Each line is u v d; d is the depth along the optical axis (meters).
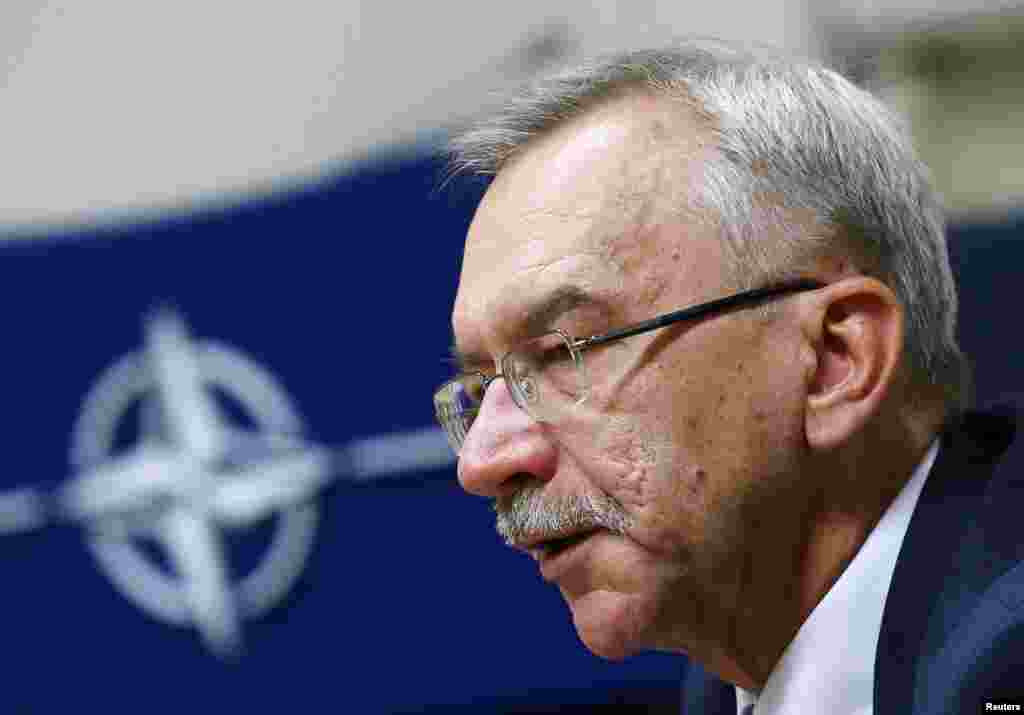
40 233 6.69
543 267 2.13
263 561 6.29
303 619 6.23
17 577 6.51
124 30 6.96
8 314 6.62
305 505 6.25
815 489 2.15
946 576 2.08
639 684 5.70
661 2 6.09
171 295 6.50
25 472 6.54
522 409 2.15
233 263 6.44
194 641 6.33
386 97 6.48
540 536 2.15
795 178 2.15
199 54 6.85
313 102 6.62
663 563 2.11
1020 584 1.93
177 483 6.38
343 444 6.21
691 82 2.24
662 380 2.09
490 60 6.33
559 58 6.19
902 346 2.16
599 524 2.12
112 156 6.84
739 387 2.10
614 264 2.11
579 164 2.18
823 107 2.22
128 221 6.62
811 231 2.14
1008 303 5.24
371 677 6.11
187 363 6.43
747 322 2.11
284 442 6.29
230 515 6.33
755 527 2.12
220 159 6.71
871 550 2.17
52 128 6.90
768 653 2.23
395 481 6.15
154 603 6.38
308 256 6.32
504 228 2.21
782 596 2.19
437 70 6.41
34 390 6.58
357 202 6.25
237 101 6.77
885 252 2.19
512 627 5.98
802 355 2.13
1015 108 5.73
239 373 6.38
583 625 2.18
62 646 6.43
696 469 2.09
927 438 2.22
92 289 6.59
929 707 1.94
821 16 5.86
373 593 6.14
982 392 5.19
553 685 5.87
